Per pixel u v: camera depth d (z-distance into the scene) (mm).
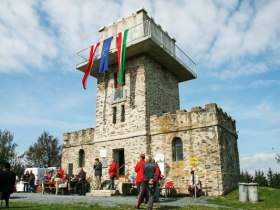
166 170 17156
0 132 43625
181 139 17203
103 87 21594
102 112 21031
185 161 16625
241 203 12398
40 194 17547
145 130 18250
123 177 17234
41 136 47469
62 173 19469
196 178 15211
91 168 21047
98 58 20344
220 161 15438
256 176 27719
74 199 12773
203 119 16578
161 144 17844
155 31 20203
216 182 15258
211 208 9961
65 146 23812
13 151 43438
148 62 20000
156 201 12125
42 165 46062
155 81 20344
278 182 25859
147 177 9133
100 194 15492
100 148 20297
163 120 18156
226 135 17438
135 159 18203
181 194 16250
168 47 21469
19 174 40719
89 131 22172
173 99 22297
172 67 22062
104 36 21953
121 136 19328
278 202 12609
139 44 18594
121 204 10516
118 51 19094
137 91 19406
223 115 17516
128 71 20328
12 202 11414
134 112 19125
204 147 16141
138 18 20125
